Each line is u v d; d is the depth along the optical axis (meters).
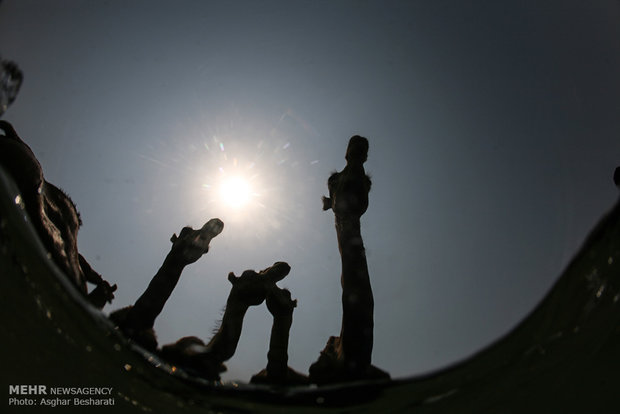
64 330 4.90
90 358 4.85
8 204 4.84
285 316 5.84
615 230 5.04
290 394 5.17
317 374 5.38
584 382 4.58
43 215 5.40
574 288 5.10
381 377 5.11
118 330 5.30
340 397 5.04
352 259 5.44
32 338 4.69
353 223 5.63
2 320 4.63
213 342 5.57
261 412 5.00
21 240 4.90
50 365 4.64
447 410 4.81
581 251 5.25
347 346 5.15
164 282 5.71
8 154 5.06
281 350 5.62
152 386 4.96
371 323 5.21
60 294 5.05
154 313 5.53
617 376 4.49
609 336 4.78
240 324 5.70
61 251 5.55
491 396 4.75
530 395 4.64
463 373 5.08
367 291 5.31
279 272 6.00
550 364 4.80
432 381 5.07
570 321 5.00
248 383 5.41
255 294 5.79
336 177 5.99
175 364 5.28
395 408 4.93
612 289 4.94
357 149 5.98
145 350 5.27
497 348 5.20
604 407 4.32
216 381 5.29
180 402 4.93
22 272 4.84
